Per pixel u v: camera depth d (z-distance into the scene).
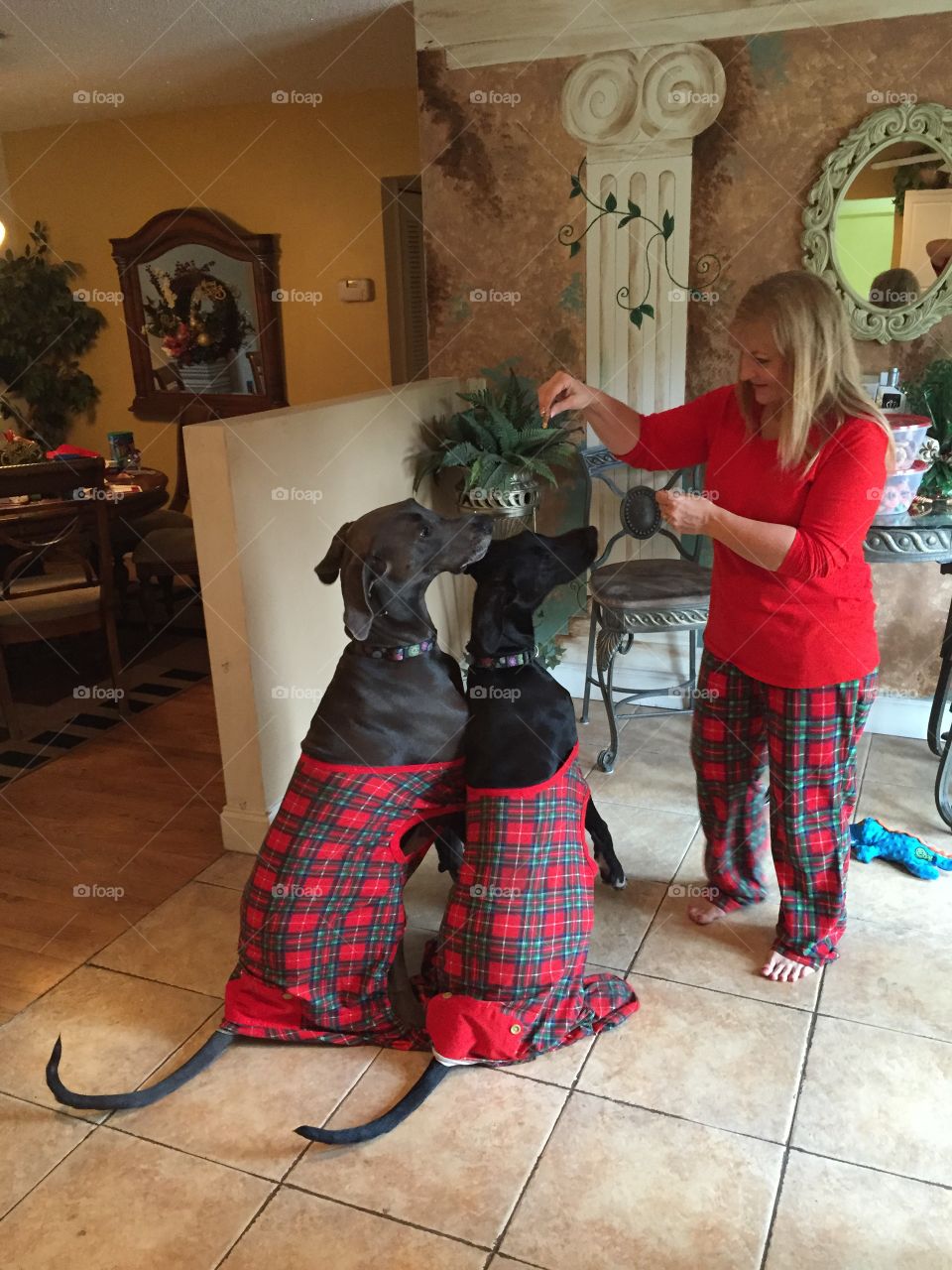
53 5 3.30
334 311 5.25
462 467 3.24
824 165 2.84
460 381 3.44
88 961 2.23
